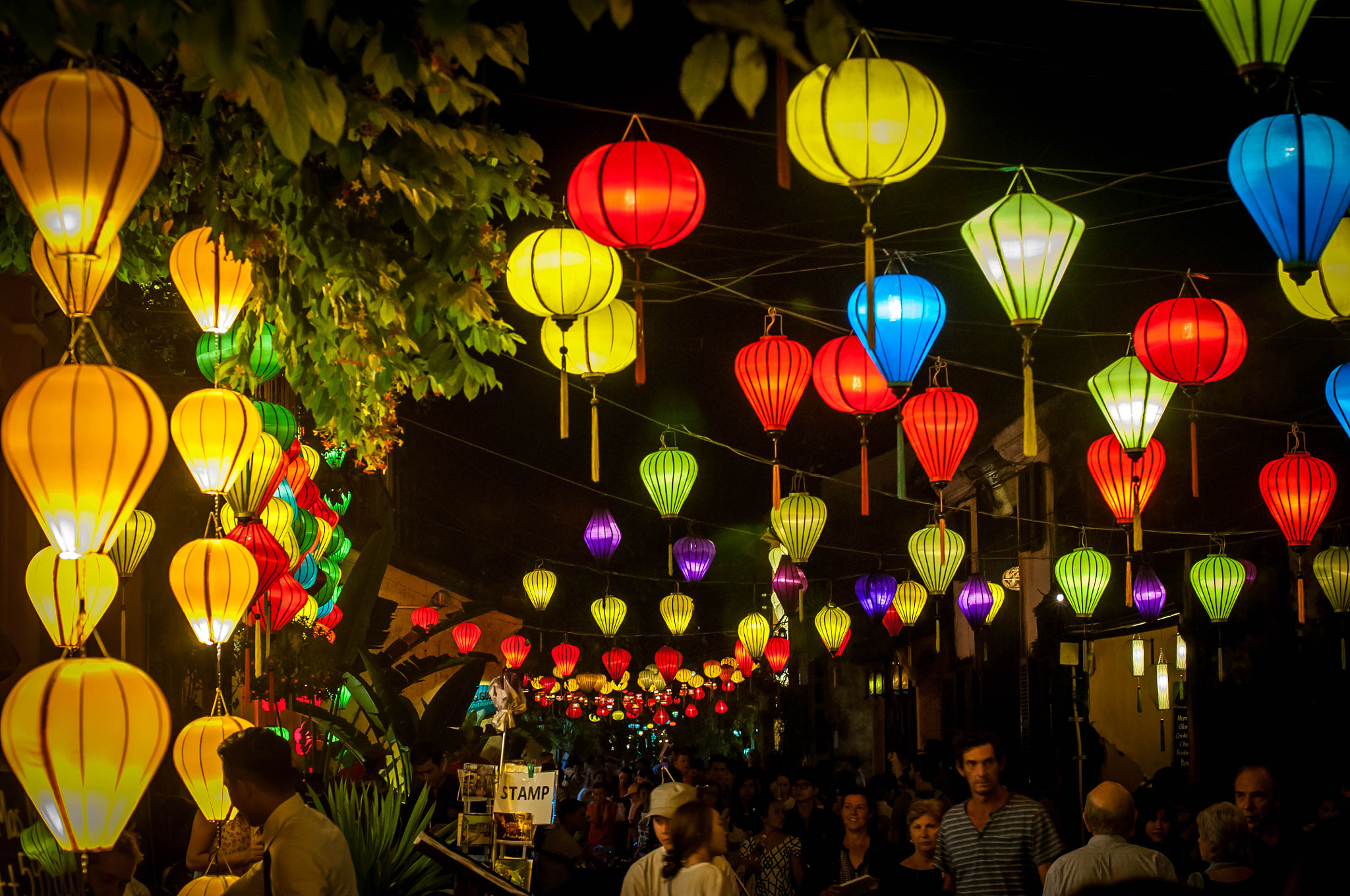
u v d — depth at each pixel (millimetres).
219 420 5844
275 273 5906
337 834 4660
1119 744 15820
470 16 4340
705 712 39375
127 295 10859
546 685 29781
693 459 11852
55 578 5148
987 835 6016
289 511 9430
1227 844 6000
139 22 3115
